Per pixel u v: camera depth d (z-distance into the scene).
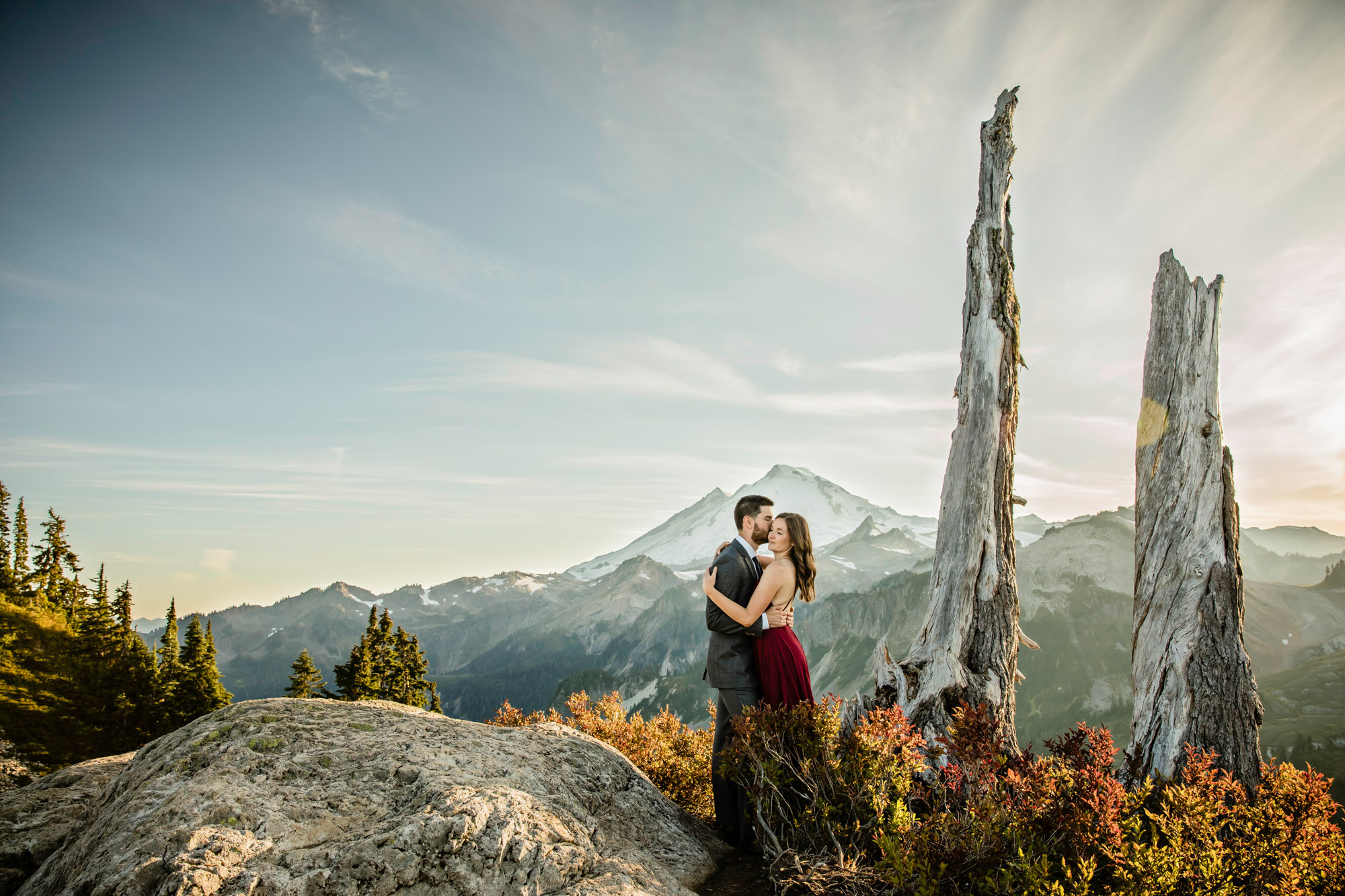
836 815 5.22
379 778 4.32
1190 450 6.86
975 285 8.32
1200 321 7.00
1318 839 4.46
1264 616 191.88
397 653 42.50
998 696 7.39
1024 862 4.14
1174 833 4.50
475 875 3.60
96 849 3.61
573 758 5.58
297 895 3.27
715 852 5.70
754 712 5.61
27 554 74.88
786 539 6.20
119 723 42.56
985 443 7.94
